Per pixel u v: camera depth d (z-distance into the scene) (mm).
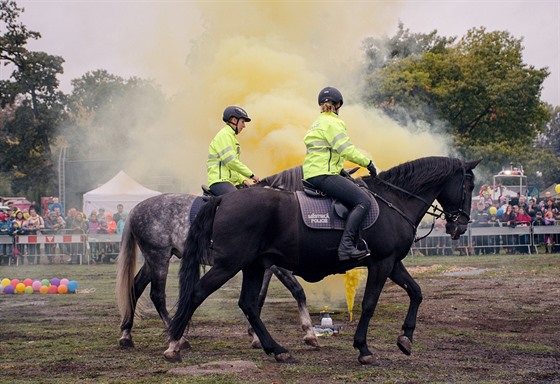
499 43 44562
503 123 44844
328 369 7371
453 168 8445
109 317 11930
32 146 53719
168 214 9133
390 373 7148
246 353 8406
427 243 25281
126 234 9289
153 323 11258
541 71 44656
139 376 7121
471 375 7074
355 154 7711
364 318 7770
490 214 25766
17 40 51062
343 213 7668
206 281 7547
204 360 7926
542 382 6777
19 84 51594
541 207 26000
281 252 7660
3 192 60000
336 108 8055
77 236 25016
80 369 7539
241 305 7957
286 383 6719
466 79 42219
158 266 9133
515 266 20016
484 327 10164
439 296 13789
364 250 7641
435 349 8516
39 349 8844
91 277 19719
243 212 7543
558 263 20625
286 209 7648
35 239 24844
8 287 15898
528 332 9727
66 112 54625
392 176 8297
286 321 11062
